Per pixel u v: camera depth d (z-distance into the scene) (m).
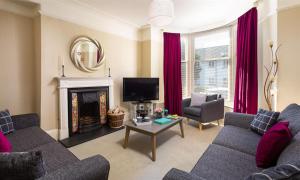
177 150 2.63
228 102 4.16
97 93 3.65
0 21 2.64
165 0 2.31
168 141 2.98
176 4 3.23
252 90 3.19
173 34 4.73
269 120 1.99
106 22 3.80
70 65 3.24
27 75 2.95
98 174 1.09
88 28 3.48
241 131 2.18
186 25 4.50
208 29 4.46
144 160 2.33
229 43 4.13
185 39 4.94
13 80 2.80
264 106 3.01
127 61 4.34
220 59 4.32
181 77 4.89
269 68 2.84
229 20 3.92
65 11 3.10
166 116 3.18
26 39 2.92
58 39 3.04
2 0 2.63
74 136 3.21
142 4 3.23
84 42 3.38
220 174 1.26
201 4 3.24
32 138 2.00
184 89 4.98
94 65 3.57
